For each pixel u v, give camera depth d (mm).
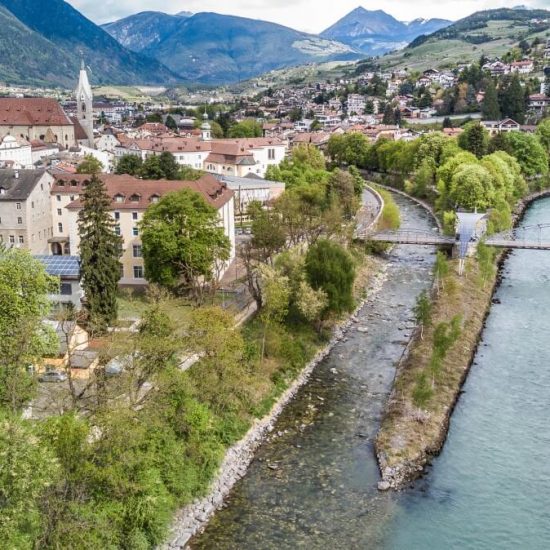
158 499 53562
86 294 86688
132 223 111625
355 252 134000
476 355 92312
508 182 180875
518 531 56719
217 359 69562
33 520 41938
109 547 48219
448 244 141375
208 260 99312
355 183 193375
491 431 72250
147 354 62469
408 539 55688
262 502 60406
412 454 67125
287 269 97688
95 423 51969
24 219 117812
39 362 60625
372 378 86250
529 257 146500
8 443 39125
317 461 67062
